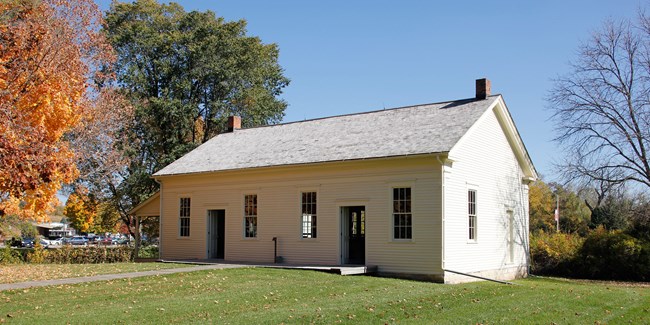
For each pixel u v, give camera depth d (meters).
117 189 41.44
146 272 19.91
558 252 30.69
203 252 28.48
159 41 40.62
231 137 32.38
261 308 13.67
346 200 23.42
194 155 31.34
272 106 45.06
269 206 26.00
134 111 37.94
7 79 20.44
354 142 24.56
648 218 31.75
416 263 21.33
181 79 40.91
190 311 13.07
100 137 35.31
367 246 22.62
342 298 15.27
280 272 20.72
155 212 31.89
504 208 25.78
